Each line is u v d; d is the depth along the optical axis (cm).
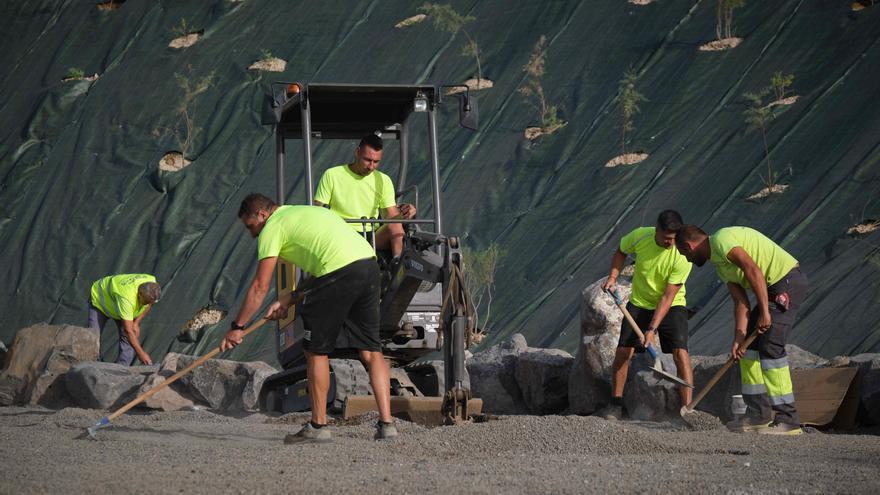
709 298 4738
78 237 6738
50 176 7350
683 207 5456
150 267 6341
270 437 2067
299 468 1421
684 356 2578
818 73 5894
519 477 1317
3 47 9106
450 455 1655
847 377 2427
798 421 2180
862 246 4572
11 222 7056
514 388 3325
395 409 2462
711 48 6519
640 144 6075
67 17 9181
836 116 5481
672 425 2392
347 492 1189
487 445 1717
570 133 6306
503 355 3375
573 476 1324
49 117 7912
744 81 6159
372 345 1912
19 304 6425
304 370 2817
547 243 5619
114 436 1994
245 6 8525
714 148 5734
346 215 2664
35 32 9144
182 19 8500
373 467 1441
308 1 8338
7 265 6706
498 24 7475
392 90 2778
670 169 5762
